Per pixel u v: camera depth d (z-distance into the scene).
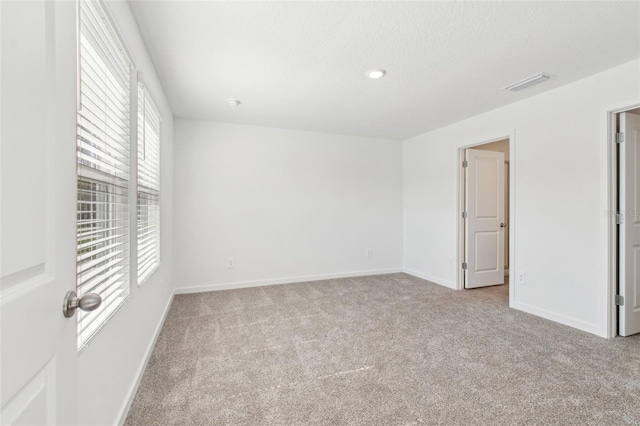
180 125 3.86
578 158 2.68
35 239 0.63
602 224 2.52
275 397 1.75
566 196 2.77
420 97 3.11
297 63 2.39
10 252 0.54
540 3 1.68
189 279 3.90
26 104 0.60
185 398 1.74
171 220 3.54
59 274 0.72
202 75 2.60
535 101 3.04
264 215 4.27
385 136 4.85
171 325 2.81
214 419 1.57
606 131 2.49
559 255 2.83
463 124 3.91
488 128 3.55
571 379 1.92
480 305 3.38
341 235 4.73
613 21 1.83
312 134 4.53
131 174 1.67
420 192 4.71
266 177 4.27
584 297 2.65
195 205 3.93
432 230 4.47
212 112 3.62
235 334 2.62
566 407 1.65
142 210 2.07
